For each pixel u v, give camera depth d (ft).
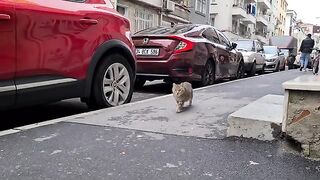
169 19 89.40
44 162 9.82
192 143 11.33
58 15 14.48
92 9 16.22
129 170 9.34
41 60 13.91
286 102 10.67
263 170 9.43
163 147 10.98
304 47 55.42
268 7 203.51
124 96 18.29
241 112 12.47
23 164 9.68
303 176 9.14
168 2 84.12
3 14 12.51
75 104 19.42
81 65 15.48
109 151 10.64
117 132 12.46
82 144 11.23
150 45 24.80
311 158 10.30
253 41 51.21
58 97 14.71
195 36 26.58
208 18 118.52
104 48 16.49
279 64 65.98
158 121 13.88
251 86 25.84
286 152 10.64
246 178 8.96
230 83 28.17
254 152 10.61
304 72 52.95
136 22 73.77
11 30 12.82
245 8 167.02
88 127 13.06
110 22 17.04
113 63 17.40
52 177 8.92
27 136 11.97
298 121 10.52
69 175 9.04
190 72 25.26
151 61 24.64
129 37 18.31
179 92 15.46
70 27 14.96
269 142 11.28
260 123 11.37
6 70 12.76
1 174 9.06
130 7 71.00
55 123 13.58
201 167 9.56
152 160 10.00
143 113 15.23
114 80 17.61
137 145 11.16
